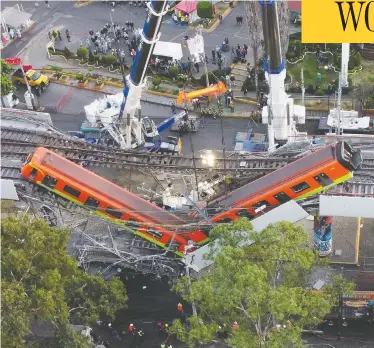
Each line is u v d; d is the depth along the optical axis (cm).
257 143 10694
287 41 12069
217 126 11381
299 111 10694
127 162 9519
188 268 7925
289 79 12100
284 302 6350
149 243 9012
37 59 13225
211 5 13625
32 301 7019
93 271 9038
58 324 7488
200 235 8506
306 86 11881
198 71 12506
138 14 14125
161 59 12562
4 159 9131
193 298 6700
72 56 13112
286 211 8200
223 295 6481
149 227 8475
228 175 9050
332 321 8306
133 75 9712
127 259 8700
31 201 8719
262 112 10806
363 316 8350
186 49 13088
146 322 8581
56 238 7406
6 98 11844
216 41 13212
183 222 8488
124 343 8375
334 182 8031
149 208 8481
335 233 9206
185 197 8538
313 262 7056
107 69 12838
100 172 9581
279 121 9775
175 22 13762
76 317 7975
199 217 8525
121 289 8125
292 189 8112
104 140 10956
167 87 12256
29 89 11838
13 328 6788
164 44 12538
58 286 7288
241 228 7075
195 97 11425
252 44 11438
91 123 11162
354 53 12344
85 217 9156
